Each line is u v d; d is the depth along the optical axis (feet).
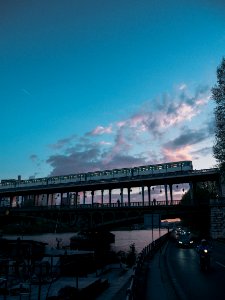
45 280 79.10
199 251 70.38
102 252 138.72
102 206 261.03
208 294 43.57
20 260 107.55
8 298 62.13
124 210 239.30
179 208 220.64
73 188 307.99
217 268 71.67
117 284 78.02
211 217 192.03
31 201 402.52
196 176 233.96
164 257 97.71
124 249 239.30
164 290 46.70
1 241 133.18
